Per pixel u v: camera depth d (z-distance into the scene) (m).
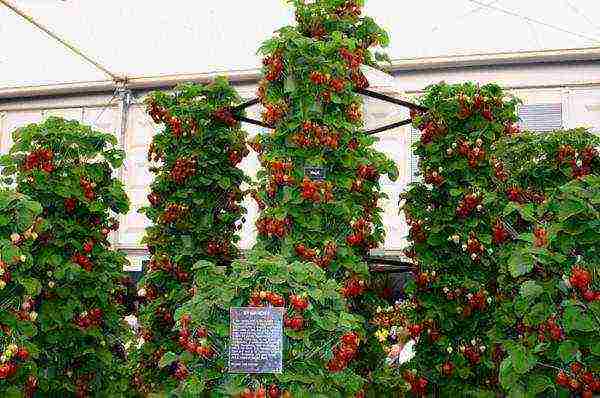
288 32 4.59
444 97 5.59
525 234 3.48
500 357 4.96
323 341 3.63
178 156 6.02
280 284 3.58
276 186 4.56
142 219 9.06
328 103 4.63
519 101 5.63
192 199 6.01
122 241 9.09
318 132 4.54
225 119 6.04
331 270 4.46
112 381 5.32
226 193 6.15
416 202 5.65
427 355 5.30
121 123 8.94
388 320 5.61
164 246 5.99
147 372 5.88
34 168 5.04
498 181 5.37
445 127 5.57
